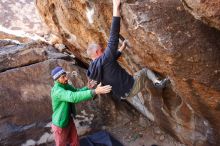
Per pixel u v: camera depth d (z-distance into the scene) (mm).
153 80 4457
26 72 6684
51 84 6645
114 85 4027
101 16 4594
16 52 7176
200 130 4953
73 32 5969
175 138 5832
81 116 6465
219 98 3791
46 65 6828
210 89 3699
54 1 5664
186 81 3807
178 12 3586
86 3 4621
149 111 5988
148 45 3805
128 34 4082
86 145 5992
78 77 6848
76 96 4422
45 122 6230
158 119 5898
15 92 6406
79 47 6457
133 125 6445
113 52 3723
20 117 6172
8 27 11047
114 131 6387
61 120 4871
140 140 6121
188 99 4207
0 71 6828
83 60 7242
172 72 3812
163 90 4969
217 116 4184
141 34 3752
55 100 4746
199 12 2992
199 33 3480
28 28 10961
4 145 5895
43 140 6098
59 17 5984
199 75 3623
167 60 3688
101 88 3988
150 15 3646
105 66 3848
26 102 6340
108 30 4762
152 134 6160
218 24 2971
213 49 3453
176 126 5496
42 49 7352
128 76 4082
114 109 6668
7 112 6160
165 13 3619
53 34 7453
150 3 3713
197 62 3531
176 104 5023
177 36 3525
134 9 3705
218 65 3477
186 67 3625
